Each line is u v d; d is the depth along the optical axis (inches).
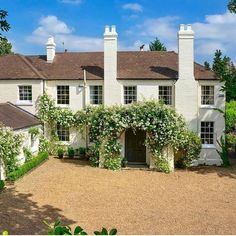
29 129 1067.3
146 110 1017.5
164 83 1148.5
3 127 884.6
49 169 1010.7
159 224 590.6
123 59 1275.8
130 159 1154.0
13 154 892.0
